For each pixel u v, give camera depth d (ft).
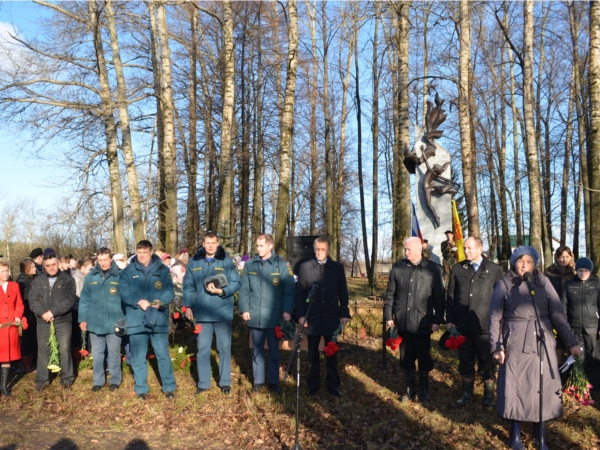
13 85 39.86
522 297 17.15
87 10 43.83
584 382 18.97
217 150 71.61
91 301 25.11
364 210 71.87
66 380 25.52
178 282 31.68
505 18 70.08
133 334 23.57
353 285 74.08
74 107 40.01
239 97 76.13
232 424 20.42
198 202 75.41
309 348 23.44
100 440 19.20
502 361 17.19
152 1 47.37
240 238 76.13
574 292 23.29
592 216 30.32
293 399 22.88
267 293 23.86
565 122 67.31
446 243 34.81
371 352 30.55
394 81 67.05
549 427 19.48
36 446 18.57
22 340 29.04
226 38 44.14
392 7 41.45
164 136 47.75
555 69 73.92
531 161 43.75
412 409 21.66
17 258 104.73
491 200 87.61
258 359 24.08
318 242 23.27
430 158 35.22
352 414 21.24
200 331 24.03
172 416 21.47
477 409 21.57
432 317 21.90
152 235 62.13
